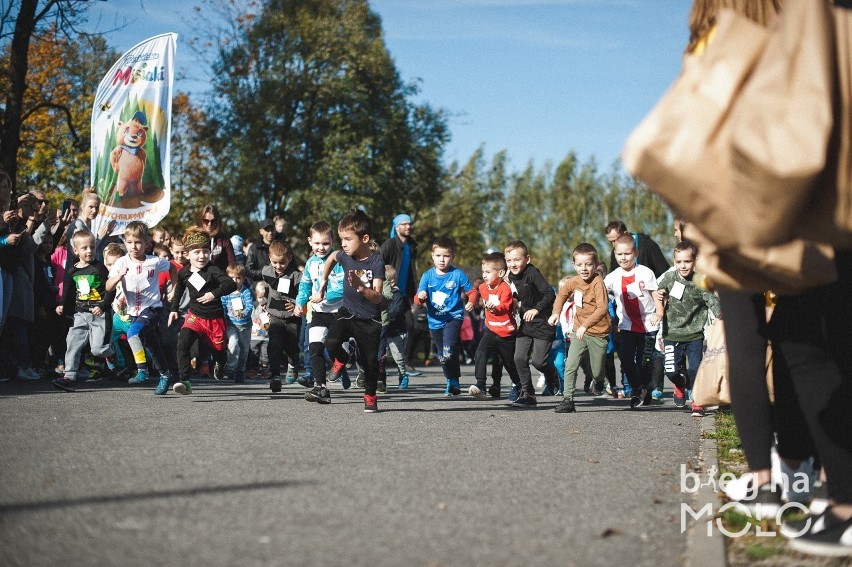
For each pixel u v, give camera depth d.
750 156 3.14
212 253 13.77
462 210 49.97
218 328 10.92
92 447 6.17
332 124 40.00
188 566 3.34
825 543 3.65
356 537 3.80
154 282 10.80
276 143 40.72
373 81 42.28
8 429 7.11
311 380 12.20
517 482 5.11
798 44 3.25
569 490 4.91
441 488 4.87
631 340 10.39
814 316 3.89
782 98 3.19
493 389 11.56
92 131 14.17
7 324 12.10
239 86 40.81
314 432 7.27
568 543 3.79
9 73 21.41
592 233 65.38
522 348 10.54
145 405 9.39
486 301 10.87
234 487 4.77
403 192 43.47
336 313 9.55
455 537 3.84
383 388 12.48
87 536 3.74
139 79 14.16
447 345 11.96
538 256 65.56
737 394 4.23
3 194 11.42
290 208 40.25
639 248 12.58
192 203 42.41
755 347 4.22
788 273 3.40
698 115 3.39
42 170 38.62
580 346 9.91
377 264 9.35
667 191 3.43
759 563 3.59
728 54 3.45
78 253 11.55
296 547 3.62
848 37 3.33
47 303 13.00
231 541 3.69
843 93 3.29
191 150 42.91
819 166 3.11
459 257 50.12
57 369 13.01
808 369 3.90
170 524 3.95
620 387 14.69
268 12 41.06
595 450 6.53
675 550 3.72
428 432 7.46
